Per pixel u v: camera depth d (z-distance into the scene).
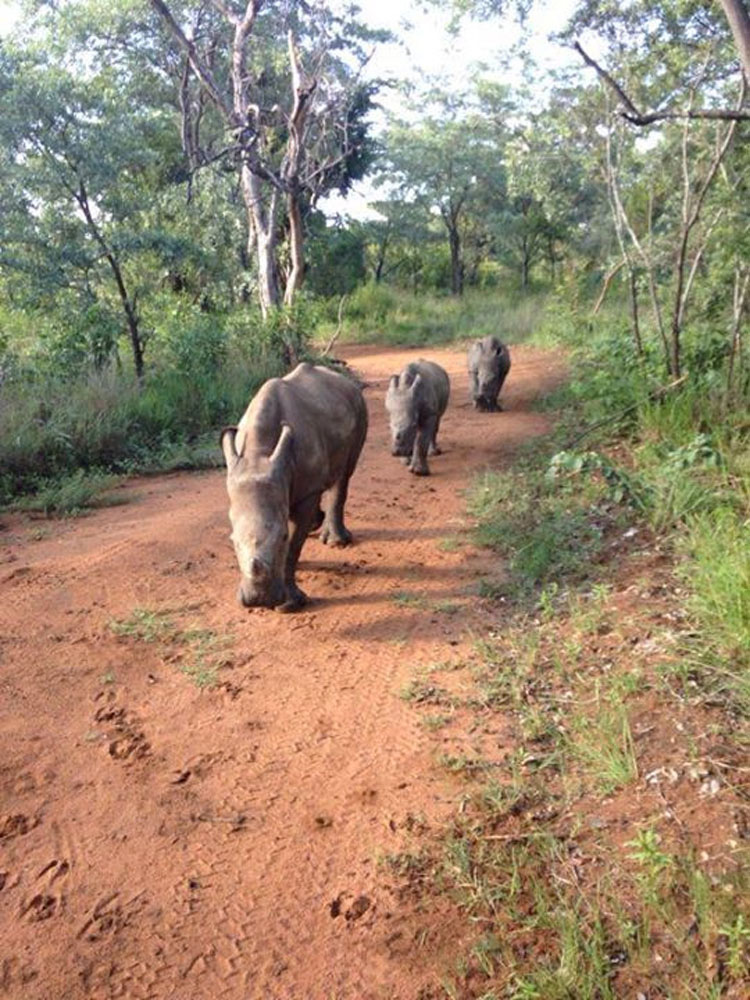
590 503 8.15
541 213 38.16
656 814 4.00
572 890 3.68
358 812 4.34
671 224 14.84
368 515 8.88
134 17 27.23
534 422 13.20
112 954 3.63
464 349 24.78
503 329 26.83
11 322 16.98
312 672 5.73
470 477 10.19
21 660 6.02
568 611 6.16
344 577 7.28
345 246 35.94
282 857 4.09
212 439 13.09
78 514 9.52
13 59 14.60
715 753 4.32
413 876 3.88
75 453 11.38
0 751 5.00
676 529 7.02
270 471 5.89
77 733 5.16
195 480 10.98
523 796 4.29
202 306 21.58
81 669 5.89
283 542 5.86
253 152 18.67
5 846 4.26
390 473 10.61
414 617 6.44
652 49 11.05
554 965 3.35
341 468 7.44
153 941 3.68
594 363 13.59
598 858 3.82
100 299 15.66
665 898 3.53
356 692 5.45
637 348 11.31
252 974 3.50
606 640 5.60
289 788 4.57
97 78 25.89
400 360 23.12
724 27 10.55
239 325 18.33
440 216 45.28
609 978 3.25
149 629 6.41
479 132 39.97
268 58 25.69
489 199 41.41
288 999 3.37
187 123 26.62
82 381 13.53
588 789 4.27
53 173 14.63
